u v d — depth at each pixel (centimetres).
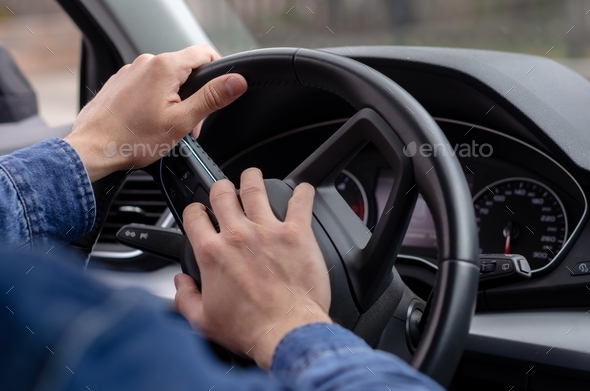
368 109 72
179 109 78
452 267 63
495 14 139
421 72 113
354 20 135
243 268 61
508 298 102
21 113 186
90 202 75
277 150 139
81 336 26
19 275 26
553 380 96
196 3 151
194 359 28
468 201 66
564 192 109
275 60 79
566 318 98
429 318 62
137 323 27
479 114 116
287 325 57
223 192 68
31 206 71
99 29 147
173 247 91
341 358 44
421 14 145
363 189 129
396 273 80
